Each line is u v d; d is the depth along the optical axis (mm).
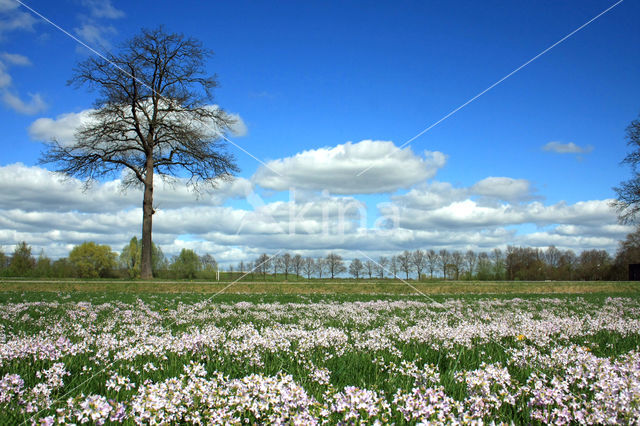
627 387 3537
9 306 12039
